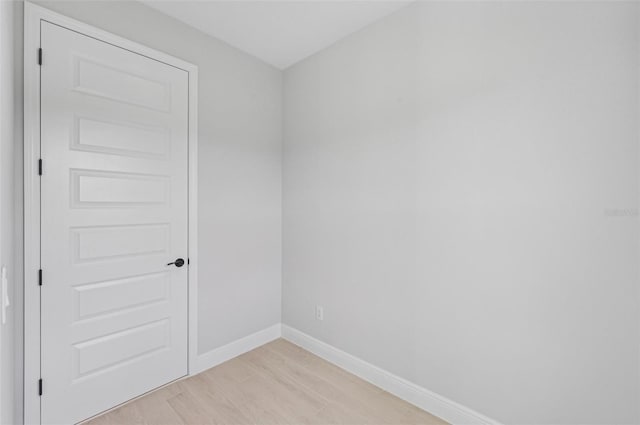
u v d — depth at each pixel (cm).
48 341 156
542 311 141
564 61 134
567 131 134
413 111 186
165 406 182
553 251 138
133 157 185
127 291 184
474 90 160
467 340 166
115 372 180
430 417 176
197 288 218
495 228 154
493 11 154
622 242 123
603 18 125
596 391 129
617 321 124
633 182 120
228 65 236
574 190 132
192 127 214
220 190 232
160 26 198
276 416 175
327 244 239
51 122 155
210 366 226
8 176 115
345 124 225
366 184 212
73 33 162
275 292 277
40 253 152
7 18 105
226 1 188
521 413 148
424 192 181
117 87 179
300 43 234
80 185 165
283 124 279
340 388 203
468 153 163
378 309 206
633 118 120
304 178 258
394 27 195
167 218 201
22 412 148
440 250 175
